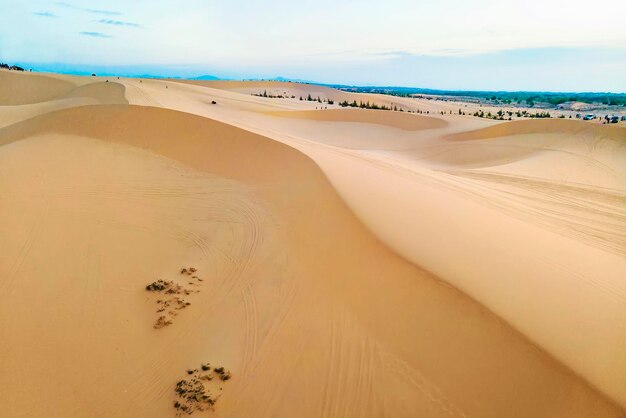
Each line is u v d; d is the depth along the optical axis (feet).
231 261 26.89
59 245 28.66
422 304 19.58
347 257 24.48
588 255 28.84
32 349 19.13
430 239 26.00
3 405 16.31
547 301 19.92
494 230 30.37
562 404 14.29
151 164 48.62
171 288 23.88
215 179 45.06
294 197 36.40
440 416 15.01
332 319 20.22
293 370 17.71
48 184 39.83
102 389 17.31
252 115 120.47
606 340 17.22
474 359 16.57
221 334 20.21
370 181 40.40
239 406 16.30
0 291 23.03
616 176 61.41
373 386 16.56
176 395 16.88
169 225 32.91
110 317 21.62
